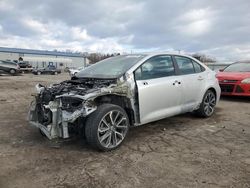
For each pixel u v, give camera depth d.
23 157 3.79
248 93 8.13
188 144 4.33
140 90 4.42
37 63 64.06
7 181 3.10
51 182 3.07
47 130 3.90
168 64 5.17
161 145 4.29
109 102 4.37
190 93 5.47
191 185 2.98
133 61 4.75
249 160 3.67
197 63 5.96
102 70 4.89
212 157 3.77
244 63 9.71
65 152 3.98
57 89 4.34
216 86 6.28
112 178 3.16
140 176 3.20
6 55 66.94
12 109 7.28
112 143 4.09
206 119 6.03
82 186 2.98
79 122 4.01
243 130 5.15
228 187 2.93
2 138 4.63
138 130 5.12
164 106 4.89
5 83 16.33
